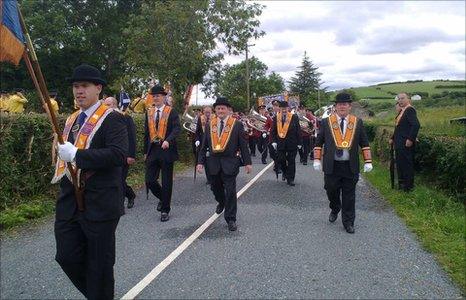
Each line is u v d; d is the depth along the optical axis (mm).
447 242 6004
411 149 9227
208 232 6758
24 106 13086
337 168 6801
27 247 6227
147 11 18703
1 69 28000
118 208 3797
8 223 7258
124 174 8023
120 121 3799
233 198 6934
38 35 27953
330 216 7320
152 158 7629
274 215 7770
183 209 8375
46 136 8992
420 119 17250
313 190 10133
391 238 6328
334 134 6844
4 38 3084
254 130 18250
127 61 19766
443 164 8438
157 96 7691
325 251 5801
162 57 18609
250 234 6605
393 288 4629
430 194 8523
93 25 30875
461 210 7586
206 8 19078
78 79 3703
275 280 4879
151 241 6332
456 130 11195
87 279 3775
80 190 3662
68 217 3701
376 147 15844
